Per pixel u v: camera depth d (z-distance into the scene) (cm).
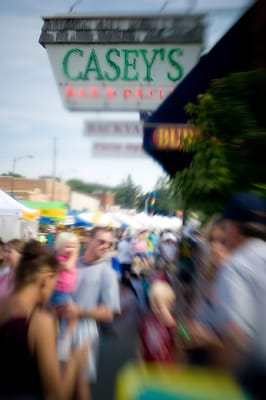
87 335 402
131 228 2788
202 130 344
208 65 432
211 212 336
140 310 706
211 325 265
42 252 257
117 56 507
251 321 221
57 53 511
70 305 398
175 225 2878
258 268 230
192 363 281
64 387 232
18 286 245
